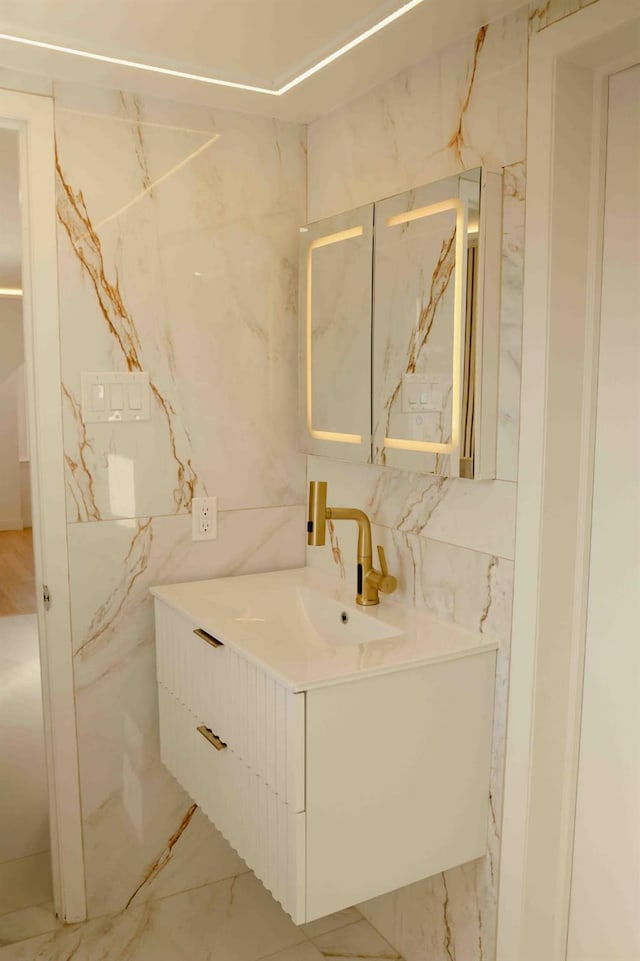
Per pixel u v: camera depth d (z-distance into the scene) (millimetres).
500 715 1682
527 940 1683
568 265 1514
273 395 2260
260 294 2207
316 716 1461
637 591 1533
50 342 1938
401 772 1588
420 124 1798
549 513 1554
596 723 1646
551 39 1453
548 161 1473
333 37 1676
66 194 1927
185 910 2176
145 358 2062
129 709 2131
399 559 1961
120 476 2057
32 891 2230
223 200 2127
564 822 1697
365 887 1579
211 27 1630
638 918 1591
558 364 1523
